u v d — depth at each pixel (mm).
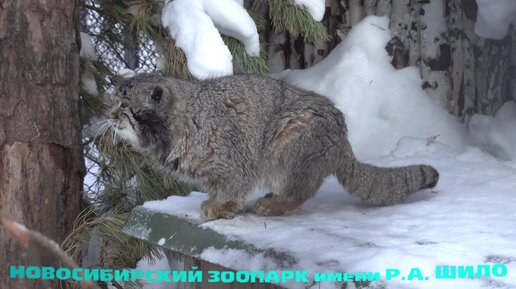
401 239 3254
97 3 6152
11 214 4961
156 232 4145
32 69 4980
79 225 5180
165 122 3990
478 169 4980
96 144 5707
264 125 4031
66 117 5148
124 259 5469
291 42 6863
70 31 5180
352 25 6613
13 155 4953
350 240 3277
